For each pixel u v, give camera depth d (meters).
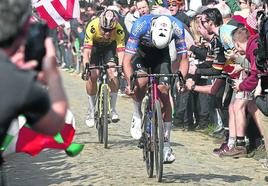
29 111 5.69
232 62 19.38
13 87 5.52
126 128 26.11
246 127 20.06
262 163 18.75
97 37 22.86
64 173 17.39
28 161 18.89
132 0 33.41
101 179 16.59
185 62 17.09
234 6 27.05
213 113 24.69
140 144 17.06
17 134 10.37
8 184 16.16
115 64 23.38
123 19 32.38
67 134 11.16
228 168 18.22
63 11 23.56
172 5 26.52
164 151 16.28
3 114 5.52
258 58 15.04
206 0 30.08
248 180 16.56
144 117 16.88
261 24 14.72
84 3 41.53
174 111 25.97
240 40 18.89
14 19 5.58
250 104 19.55
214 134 23.70
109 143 22.44
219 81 20.17
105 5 35.41
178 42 16.92
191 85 19.86
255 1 22.25
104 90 21.86
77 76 47.94
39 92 5.65
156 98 16.03
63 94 5.85
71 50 50.12
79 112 30.59
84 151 20.70
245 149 19.80
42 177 16.92
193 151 20.92
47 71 5.85
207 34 21.19
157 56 17.06
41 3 23.56
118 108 32.16
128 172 17.36
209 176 16.98
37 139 10.41
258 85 15.89
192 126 25.58
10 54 5.79
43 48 5.86
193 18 25.53
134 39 16.83
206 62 20.78
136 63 17.17
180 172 17.47
